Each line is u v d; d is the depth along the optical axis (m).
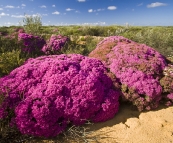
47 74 1.21
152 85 1.31
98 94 1.18
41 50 2.29
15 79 1.19
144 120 1.22
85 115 1.14
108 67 1.47
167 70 1.43
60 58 1.44
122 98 1.31
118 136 1.08
